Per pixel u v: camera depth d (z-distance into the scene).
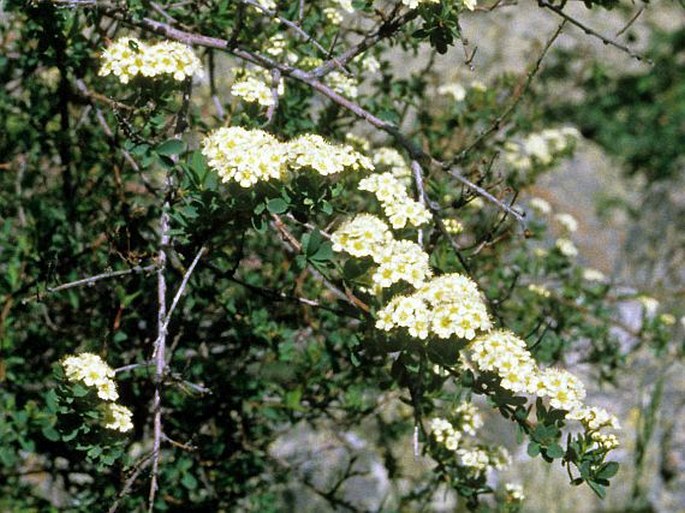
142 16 3.09
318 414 3.93
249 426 3.88
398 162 3.79
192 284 3.48
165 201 2.84
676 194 8.73
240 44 3.20
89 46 3.49
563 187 8.48
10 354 3.70
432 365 3.11
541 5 3.17
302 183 2.61
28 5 3.17
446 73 6.75
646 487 6.05
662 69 9.55
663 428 6.24
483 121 4.37
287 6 3.60
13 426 3.50
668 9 10.22
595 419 2.55
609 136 9.19
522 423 2.58
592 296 4.77
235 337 3.74
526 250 4.62
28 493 3.89
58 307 3.87
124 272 2.83
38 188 4.09
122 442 2.73
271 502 4.11
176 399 3.70
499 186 4.19
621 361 4.69
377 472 5.59
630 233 8.27
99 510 3.56
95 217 3.86
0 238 3.79
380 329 2.64
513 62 8.57
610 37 9.71
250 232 3.98
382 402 3.93
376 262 2.59
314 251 2.60
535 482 5.89
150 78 2.80
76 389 2.59
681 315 6.24
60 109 3.68
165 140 2.96
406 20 3.04
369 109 3.85
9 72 3.90
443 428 3.26
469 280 2.70
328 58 3.10
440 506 5.46
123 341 3.78
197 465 3.76
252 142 2.58
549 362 4.32
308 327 3.87
